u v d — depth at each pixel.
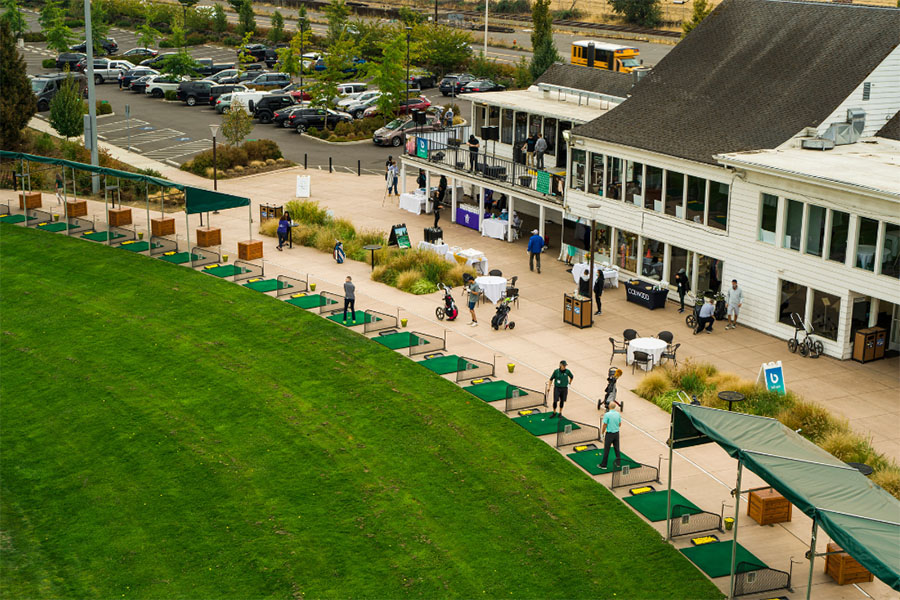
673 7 126.06
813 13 41.78
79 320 38.28
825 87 38.62
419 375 33.12
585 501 25.64
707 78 43.19
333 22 104.88
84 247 46.19
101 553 24.42
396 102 72.38
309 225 48.81
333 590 22.52
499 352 35.19
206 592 22.70
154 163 62.50
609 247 43.97
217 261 44.19
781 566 22.77
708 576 22.55
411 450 28.36
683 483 26.41
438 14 127.12
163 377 33.53
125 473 28.00
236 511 25.81
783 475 20.73
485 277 39.75
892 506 20.09
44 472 28.33
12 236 47.47
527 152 50.25
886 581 17.84
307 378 33.06
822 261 34.72
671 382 32.38
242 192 56.72
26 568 23.91
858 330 34.56
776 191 35.72
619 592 22.11
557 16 132.12
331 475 27.23
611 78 50.56
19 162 57.62
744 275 37.75
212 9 122.88
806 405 29.91
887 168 34.91
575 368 33.94
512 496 25.92
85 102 72.06
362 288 41.59
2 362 35.09
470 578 22.72
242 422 30.34
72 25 116.31
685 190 39.41
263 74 83.56
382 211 53.97
